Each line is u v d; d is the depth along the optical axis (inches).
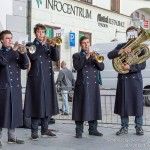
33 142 286.5
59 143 283.1
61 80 499.5
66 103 458.9
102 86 614.5
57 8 737.0
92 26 834.2
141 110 309.3
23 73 526.9
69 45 761.6
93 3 832.9
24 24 516.4
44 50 293.3
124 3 934.4
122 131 314.3
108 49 616.1
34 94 289.6
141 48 303.0
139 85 309.4
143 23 960.9
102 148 266.8
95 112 305.9
